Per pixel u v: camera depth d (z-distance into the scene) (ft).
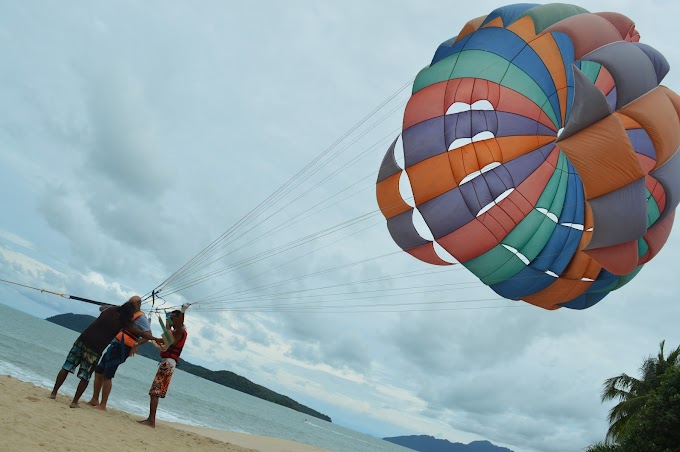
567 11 33.37
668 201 30.66
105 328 29.91
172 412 92.38
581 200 40.45
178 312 33.37
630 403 65.67
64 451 20.17
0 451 17.90
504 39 37.76
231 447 35.37
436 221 38.42
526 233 39.50
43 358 111.96
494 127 39.65
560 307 40.42
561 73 38.52
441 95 38.55
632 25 32.65
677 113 31.45
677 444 47.98
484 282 39.42
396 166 39.29
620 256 29.27
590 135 27.22
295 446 60.13
